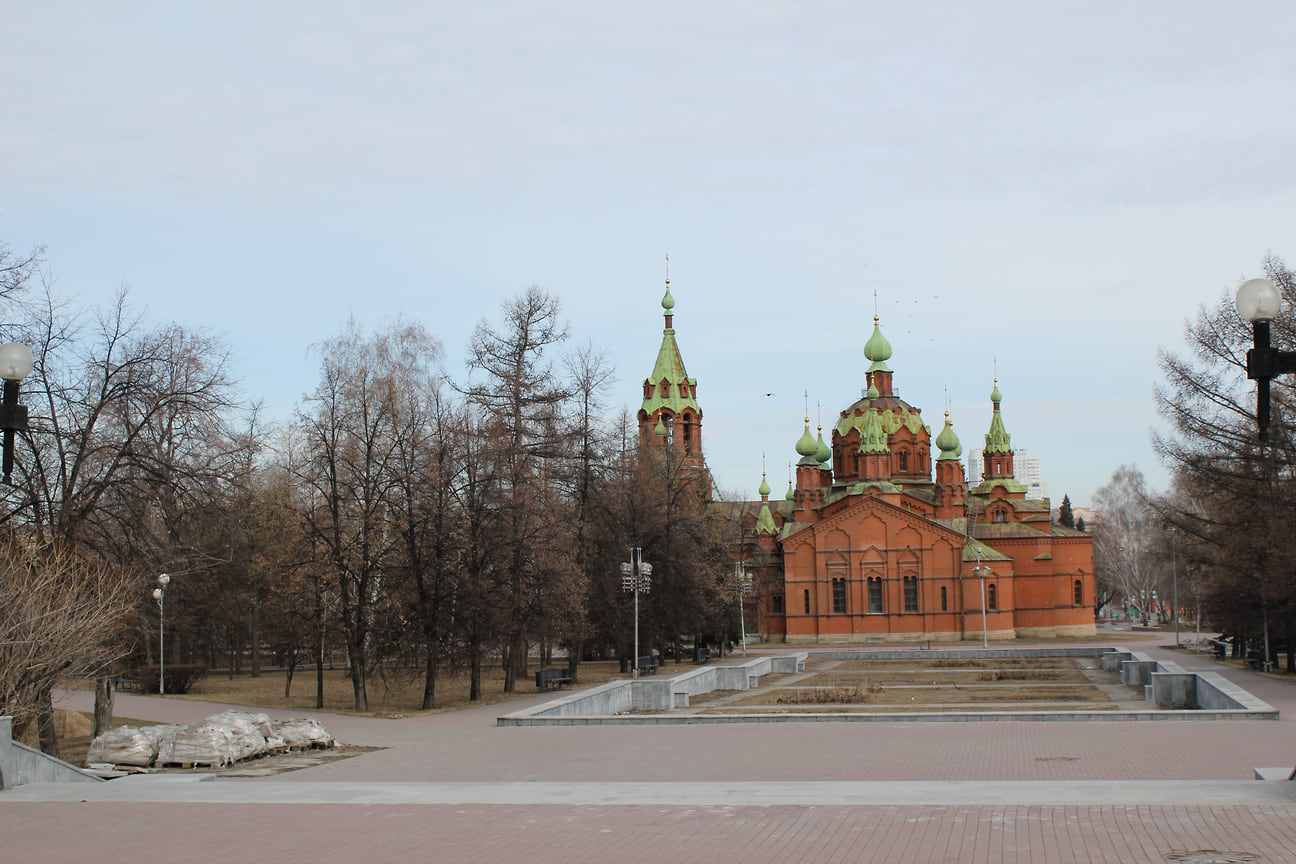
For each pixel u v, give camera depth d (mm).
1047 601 111500
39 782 23547
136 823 18562
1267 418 18609
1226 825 16109
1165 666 50719
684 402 123875
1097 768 24391
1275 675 59531
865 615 108688
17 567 30172
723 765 26344
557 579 52938
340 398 51500
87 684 42469
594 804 19500
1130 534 149625
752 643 116500
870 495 109625
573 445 61062
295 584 50031
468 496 50250
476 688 51594
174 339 40594
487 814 18844
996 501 116250
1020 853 14836
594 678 66375
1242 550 59469
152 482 36281
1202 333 58344
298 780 24578
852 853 15148
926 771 24547
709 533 88125
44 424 35938
